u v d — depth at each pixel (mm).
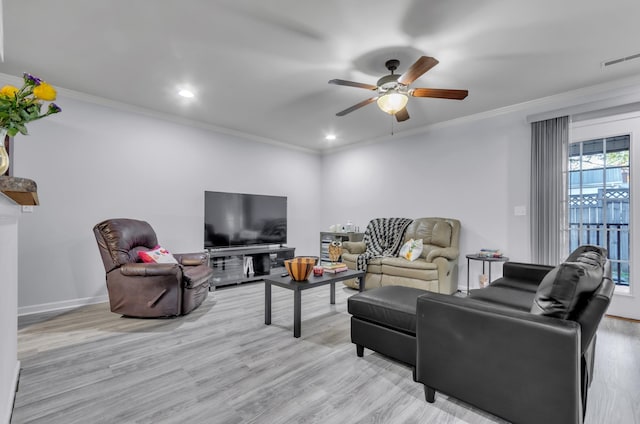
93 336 2506
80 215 3379
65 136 3287
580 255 1845
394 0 1906
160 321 2871
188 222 4238
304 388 1762
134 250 3189
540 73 2842
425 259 3881
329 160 5988
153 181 3924
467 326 1458
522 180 3602
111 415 1518
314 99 3477
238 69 2797
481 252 3695
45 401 1625
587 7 1949
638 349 2287
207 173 4453
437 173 4375
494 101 3527
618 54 2516
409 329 1854
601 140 3148
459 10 1986
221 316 3021
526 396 1294
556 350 1225
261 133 4883
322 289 4148
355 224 5512
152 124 3918
